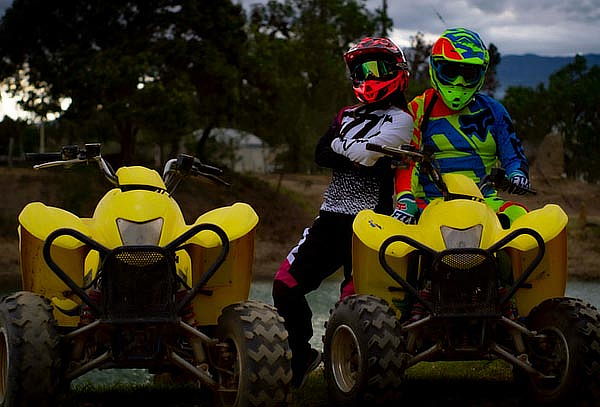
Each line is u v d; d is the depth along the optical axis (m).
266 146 68.69
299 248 9.25
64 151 8.03
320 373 11.19
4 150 82.00
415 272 8.33
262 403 7.10
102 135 49.62
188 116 45.75
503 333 8.41
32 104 48.31
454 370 10.57
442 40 9.12
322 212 9.20
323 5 69.00
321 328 16.05
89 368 7.20
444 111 9.34
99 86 45.19
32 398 6.94
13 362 6.91
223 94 50.38
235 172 56.03
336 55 66.75
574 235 37.69
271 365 7.12
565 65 73.19
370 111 8.95
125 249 7.05
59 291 7.81
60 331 8.04
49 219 7.56
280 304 9.23
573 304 7.80
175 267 7.28
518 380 8.60
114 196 7.64
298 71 56.53
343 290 9.33
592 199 47.19
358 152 8.74
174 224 7.54
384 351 7.75
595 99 63.56
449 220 8.00
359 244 8.30
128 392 9.50
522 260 8.28
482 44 9.15
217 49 49.66
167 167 8.47
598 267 32.09
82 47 48.31
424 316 8.12
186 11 48.66
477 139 9.29
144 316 7.09
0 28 48.31
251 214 7.89
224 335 7.46
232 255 7.91
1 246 40.34
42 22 47.88
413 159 8.27
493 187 8.79
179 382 10.17
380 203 9.06
